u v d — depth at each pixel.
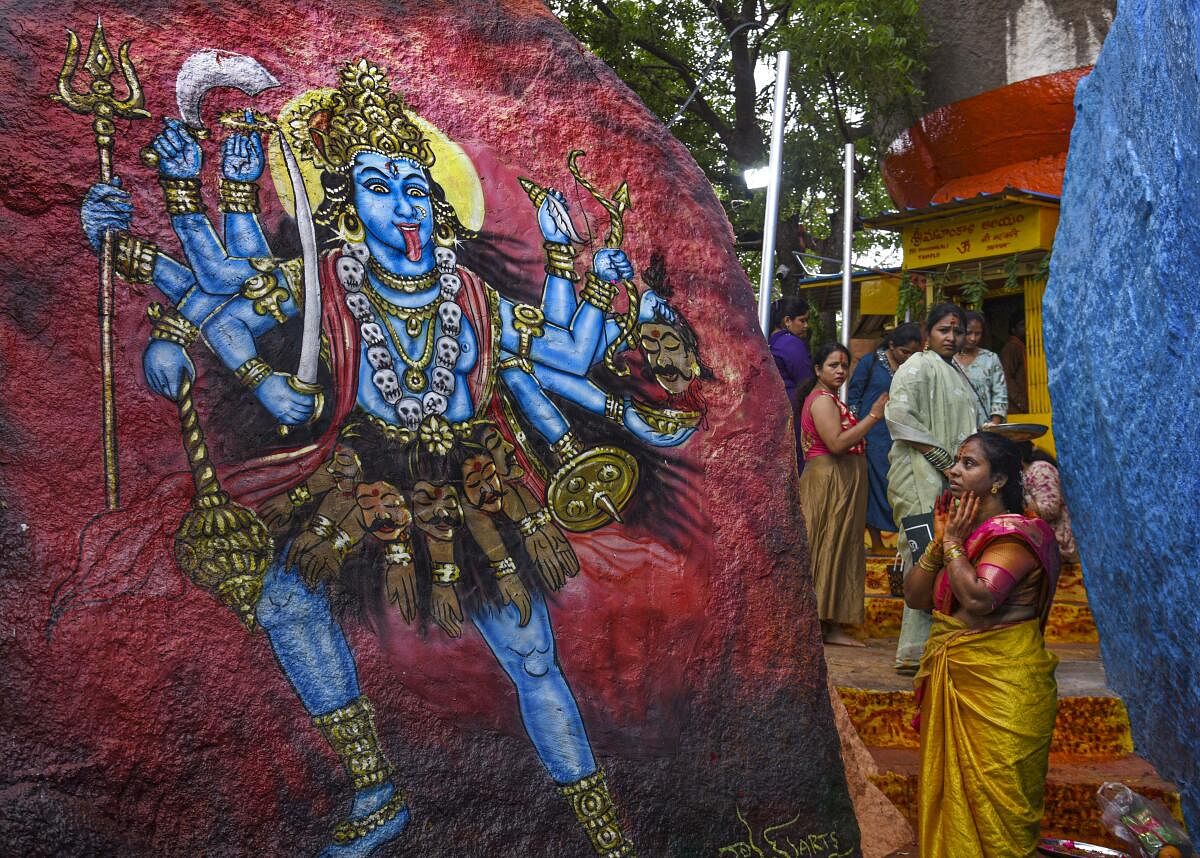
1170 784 4.67
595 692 3.20
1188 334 4.31
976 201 8.91
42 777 2.35
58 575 2.47
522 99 3.52
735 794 3.38
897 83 11.16
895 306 11.25
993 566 3.66
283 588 2.75
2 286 2.53
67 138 2.67
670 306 3.67
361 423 2.96
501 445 3.19
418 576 2.97
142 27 2.84
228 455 2.74
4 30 2.65
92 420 2.58
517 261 3.35
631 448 3.45
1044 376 8.99
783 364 6.81
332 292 2.97
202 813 2.54
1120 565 5.40
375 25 3.28
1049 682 3.68
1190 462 4.36
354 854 2.72
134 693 2.50
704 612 3.48
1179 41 4.21
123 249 2.69
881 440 7.36
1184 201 4.25
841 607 5.99
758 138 13.70
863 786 3.89
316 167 3.03
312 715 2.73
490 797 2.95
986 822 3.58
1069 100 10.51
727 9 14.05
